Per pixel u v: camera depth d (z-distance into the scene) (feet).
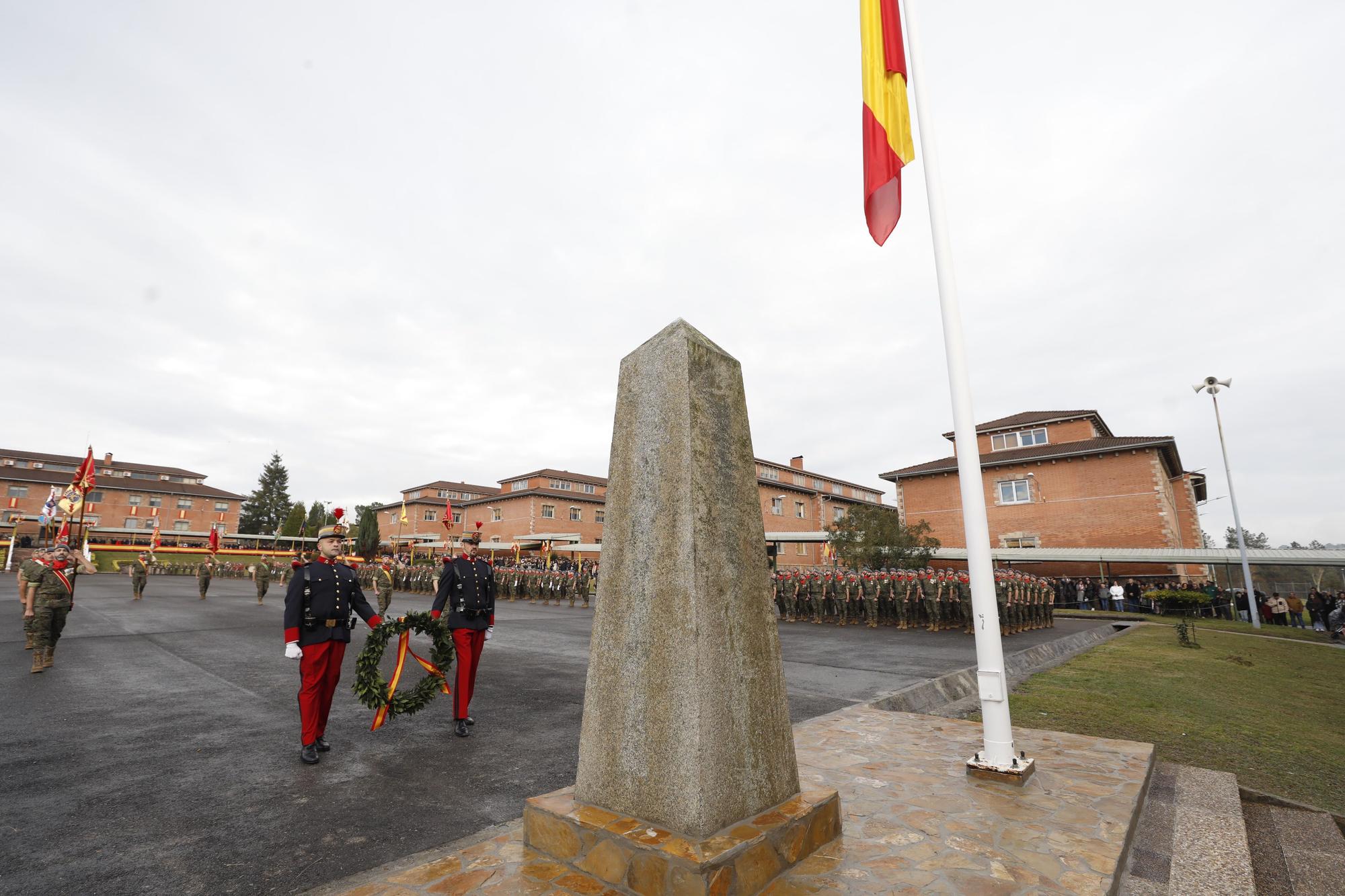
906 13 17.39
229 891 9.43
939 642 45.32
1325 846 11.91
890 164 17.65
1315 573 135.03
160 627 44.70
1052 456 105.40
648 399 10.59
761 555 10.75
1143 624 69.77
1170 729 20.38
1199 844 11.33
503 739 18.42
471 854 9.94
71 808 12.74
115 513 207.51
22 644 35.78
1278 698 27.78
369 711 22.02
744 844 8.43
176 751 16.74
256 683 26.03
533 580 91.40
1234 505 74.74
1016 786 13.33
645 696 9.39
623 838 8.64
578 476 195.00
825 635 50.42
